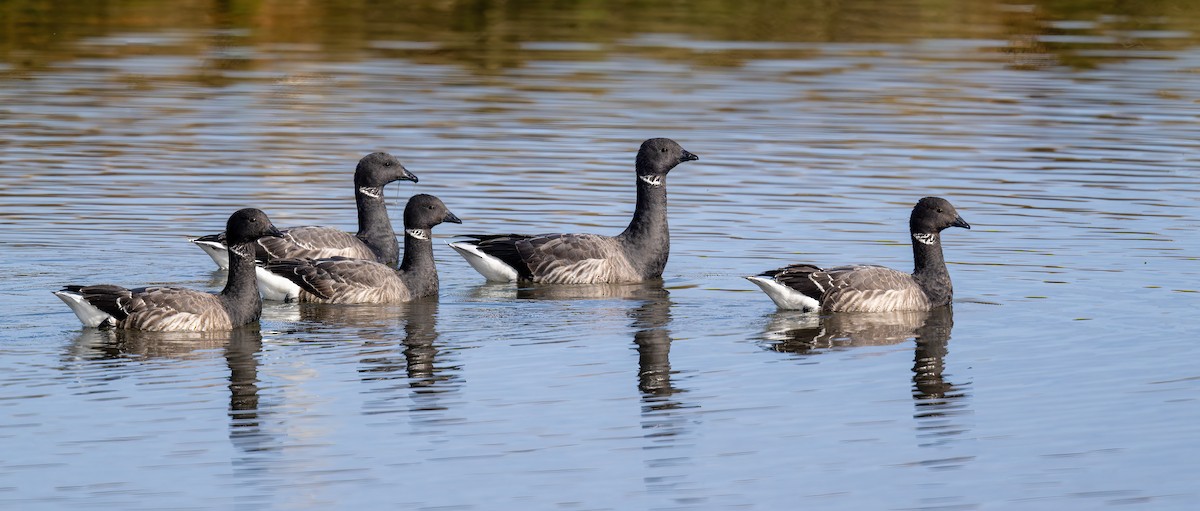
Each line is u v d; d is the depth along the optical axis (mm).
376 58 41219
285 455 15242
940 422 16484
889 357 19016
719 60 41250
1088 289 22469
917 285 21812
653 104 36062
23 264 23469
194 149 31516
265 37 43719
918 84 38562
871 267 21719
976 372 18359
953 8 49125
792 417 16625
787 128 33969
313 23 45906
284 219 26734
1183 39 44750
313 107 35438
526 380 17891
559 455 15383
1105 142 32844
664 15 47625
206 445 15484
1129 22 47406
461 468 15000
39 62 39750
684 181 29703
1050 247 24984
